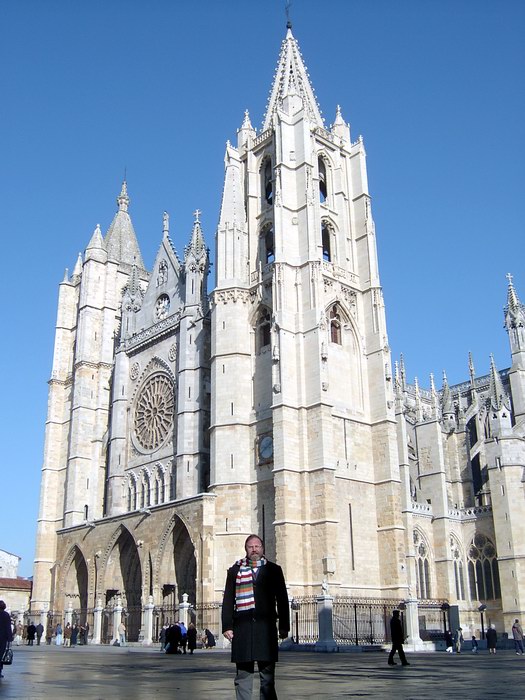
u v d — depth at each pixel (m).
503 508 74.12
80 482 89.06
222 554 63.12
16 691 17.42
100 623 69.56
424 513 78.69
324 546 58.22
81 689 18.27
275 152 76.00
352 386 69.31
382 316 71.69
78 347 96.12
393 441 67.25
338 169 78.38
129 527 72.19
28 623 84.94
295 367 64.69
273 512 62.88
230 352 69.88
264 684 11.42
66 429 98.06
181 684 20.47
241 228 75.94
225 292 72.12
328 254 76.50
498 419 76.81
